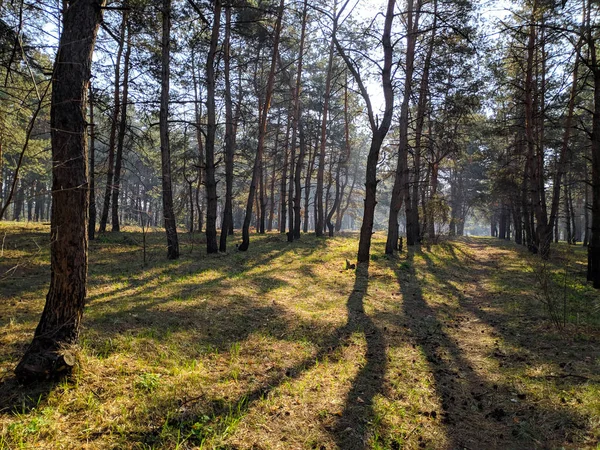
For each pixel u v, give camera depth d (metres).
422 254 17.44
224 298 7.70
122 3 7.82
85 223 4.27
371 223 13.38
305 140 24.83
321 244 19.22
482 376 5.02
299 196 21.80
